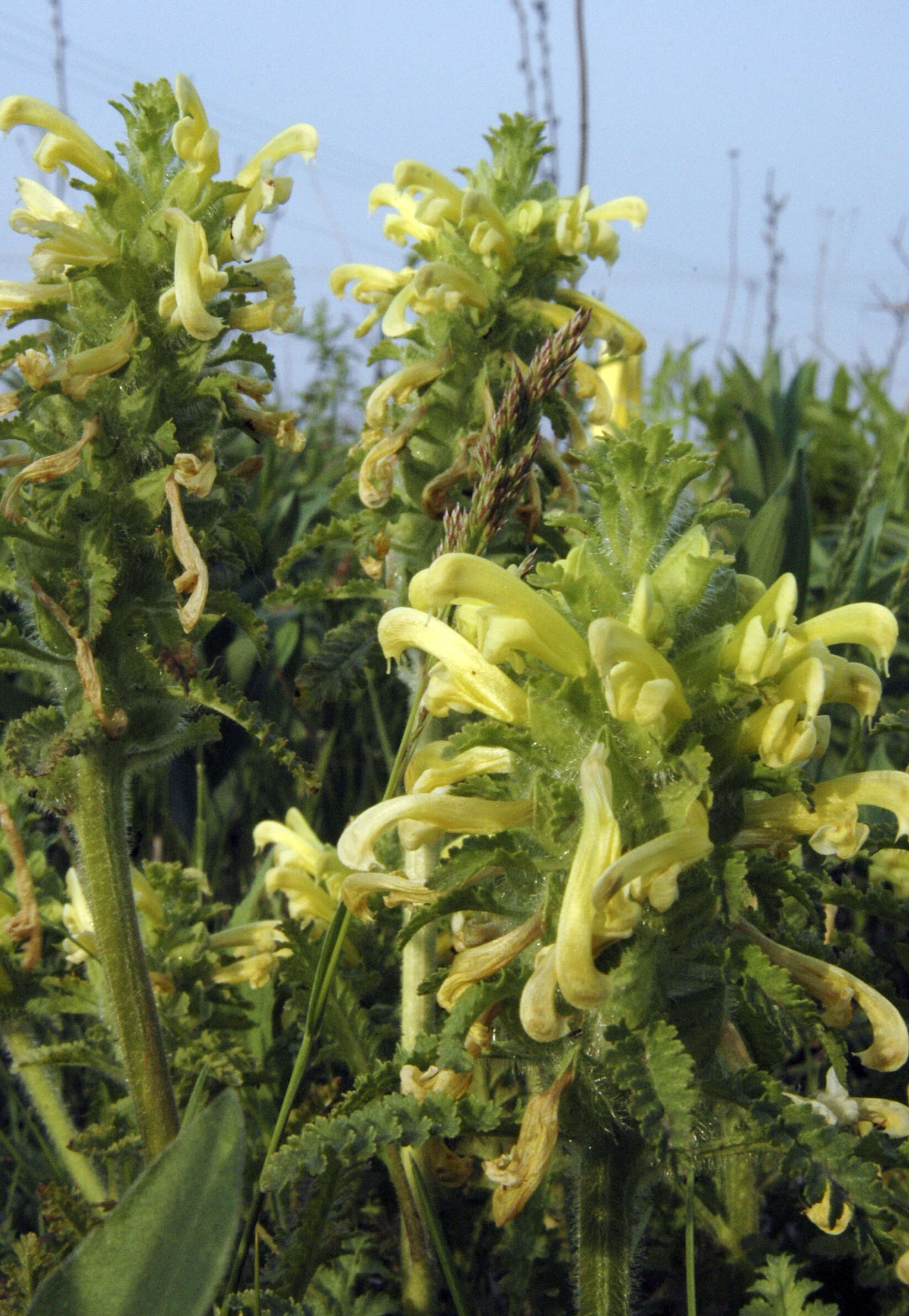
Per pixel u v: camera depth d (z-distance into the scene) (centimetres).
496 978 15
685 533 16
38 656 18
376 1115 15
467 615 16
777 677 14
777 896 15
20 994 21
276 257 19
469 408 23
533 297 23
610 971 15
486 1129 15
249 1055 21
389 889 16
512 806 15
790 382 48
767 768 15
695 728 14
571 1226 19
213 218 19
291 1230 17
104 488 18
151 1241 13
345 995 20
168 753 19
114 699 18
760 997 15
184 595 18
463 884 15
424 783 16
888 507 41
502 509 17
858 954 18
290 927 20
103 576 18
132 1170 21
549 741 15
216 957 22
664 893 14
